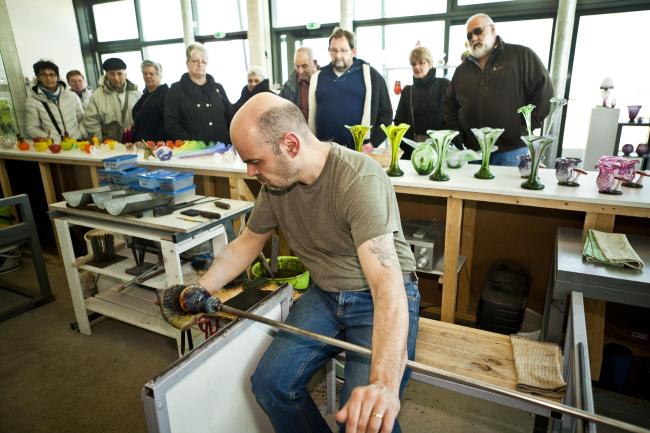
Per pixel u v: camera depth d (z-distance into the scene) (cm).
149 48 609
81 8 621
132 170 215
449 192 178
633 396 172
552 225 207
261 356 123
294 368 109
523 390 112
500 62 233
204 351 99
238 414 117
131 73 638
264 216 123
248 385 119
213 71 571
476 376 118
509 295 194
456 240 185
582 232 167
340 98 269
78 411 171
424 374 122
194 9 558
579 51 382
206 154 269
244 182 238
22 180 354
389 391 73
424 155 193
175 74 603
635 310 191
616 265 135
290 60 533
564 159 172
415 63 303
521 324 197
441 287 239
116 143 320
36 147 322
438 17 436
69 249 210
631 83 377
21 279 300
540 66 227
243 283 178
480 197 172
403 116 324
